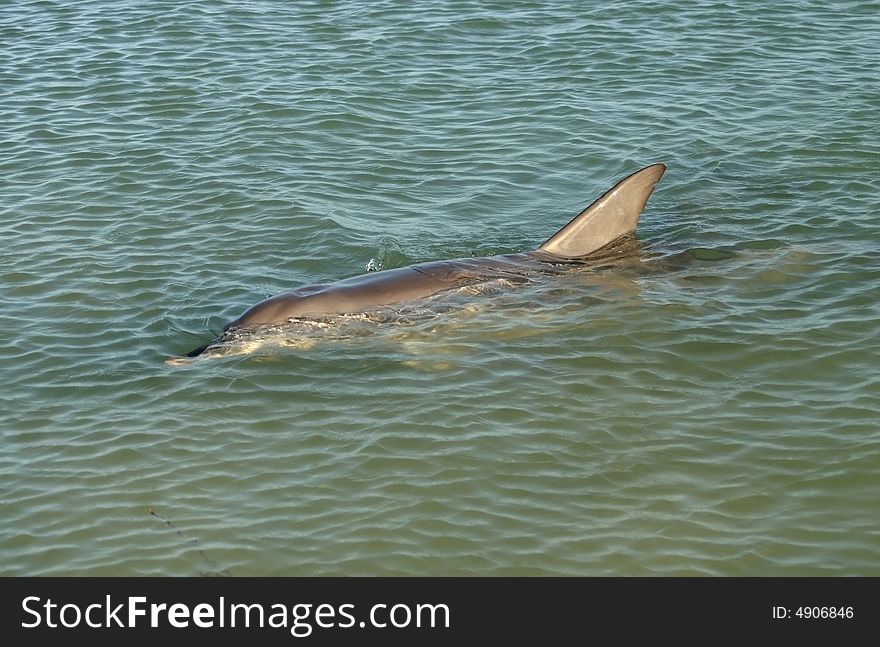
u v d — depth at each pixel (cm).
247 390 1268
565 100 2194
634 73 2311
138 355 1355
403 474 1111
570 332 1389
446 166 1945
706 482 1096
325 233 1689
